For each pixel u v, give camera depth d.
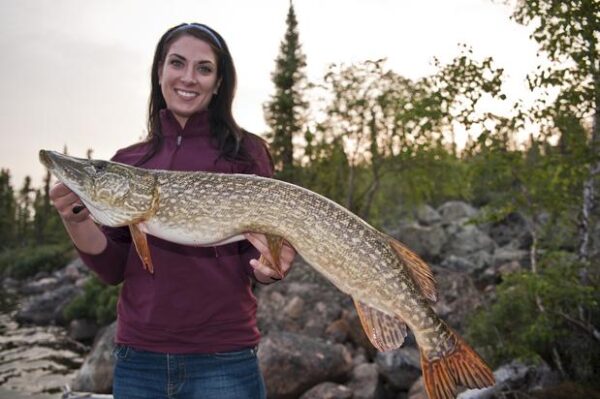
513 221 20.75
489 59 5.96
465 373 2.91
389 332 2.90
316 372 8.33
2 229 68.06
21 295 26.53
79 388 9.74
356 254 2.88
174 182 2.99
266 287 13.29
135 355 2.98
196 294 2.98
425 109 6.29
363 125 21.11
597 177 6.48
